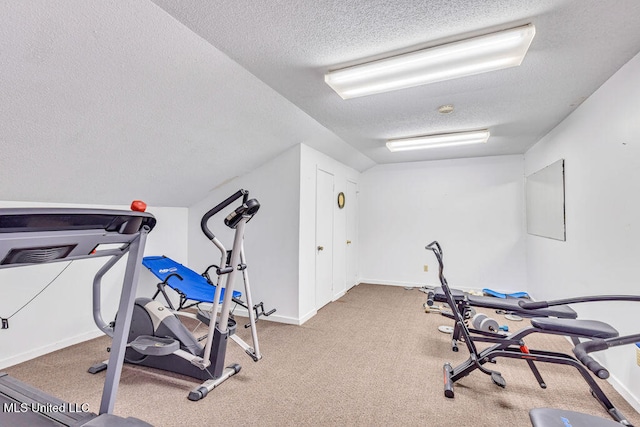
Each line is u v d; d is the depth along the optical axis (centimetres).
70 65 165
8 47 144
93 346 284
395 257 560
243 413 191
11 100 168
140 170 285
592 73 219
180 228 407
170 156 284
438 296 295
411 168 549
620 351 212
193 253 415
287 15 155
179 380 229
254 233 376
